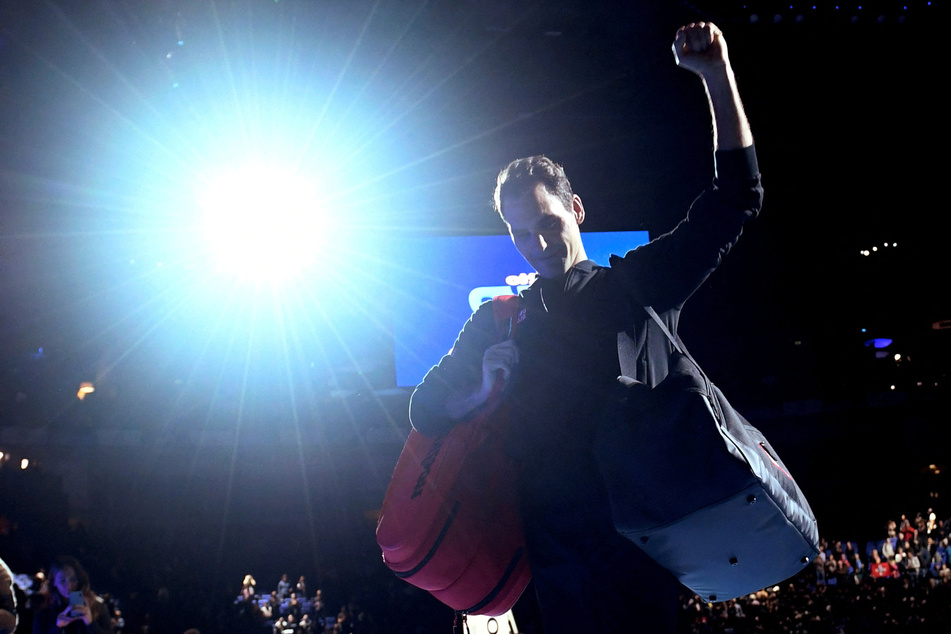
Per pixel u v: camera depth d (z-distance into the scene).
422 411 1.67
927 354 22.30
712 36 1.36
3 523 15.15
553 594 1.50
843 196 20.50
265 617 14.96
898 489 22.89
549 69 18.38
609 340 1.50
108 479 19.41
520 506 1.55
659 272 1.46
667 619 1.42
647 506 1.28
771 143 18.95
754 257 21.84
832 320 22.19
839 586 17.62
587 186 19.03
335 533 20.33
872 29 15.85
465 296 18.69
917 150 18.91
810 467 23.03
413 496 1.61
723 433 1.24
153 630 13.72
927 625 13.81
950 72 16.72
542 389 1.52
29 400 18.92
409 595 17.38
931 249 21.08
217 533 19.89
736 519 1.24
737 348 22.30
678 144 18.66
